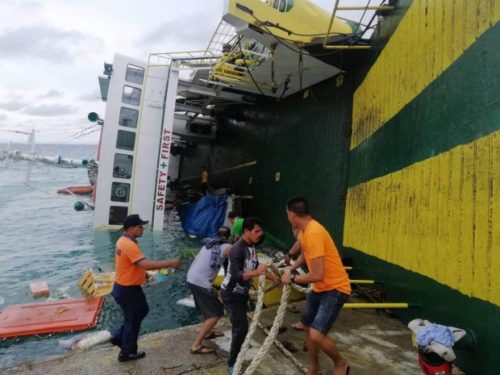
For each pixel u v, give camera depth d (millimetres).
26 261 10273
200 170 24328
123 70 13453
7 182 34812
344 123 9609
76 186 30875
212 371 4078
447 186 4395
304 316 3865
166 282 8477
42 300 7352
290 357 4309
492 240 3459
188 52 13555
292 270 3875
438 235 4527
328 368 4137
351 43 8406
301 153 12039
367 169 7691
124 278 4184
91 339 5418
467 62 4145
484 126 3723
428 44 5215
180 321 6547
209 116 21891
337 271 3523
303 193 11578
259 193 15234
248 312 6148
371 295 6453
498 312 3322
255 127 16391
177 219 18266
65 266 9820
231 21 8109
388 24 7223
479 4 3986
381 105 7137
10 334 5586
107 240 12602
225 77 12008
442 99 4684
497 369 3314
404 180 5730
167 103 13695
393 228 6039
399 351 4602
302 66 9820
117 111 13352
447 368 3344
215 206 15156
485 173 3641
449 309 4188
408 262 5375
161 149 13633
